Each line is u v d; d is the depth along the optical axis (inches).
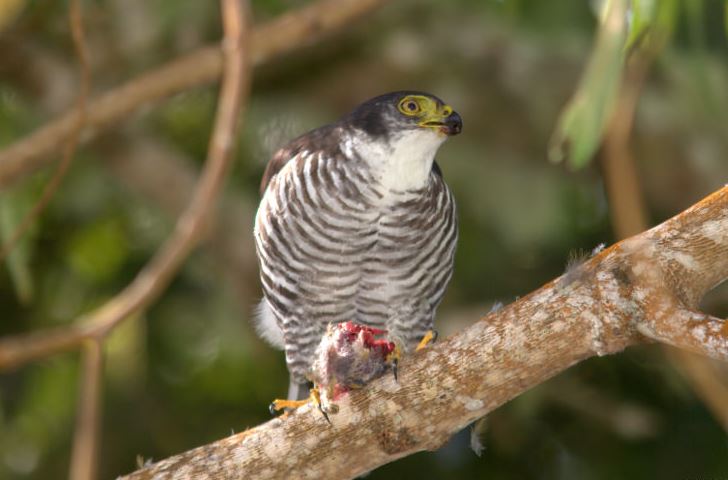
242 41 268.5
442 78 466.3
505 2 426.3
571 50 457.7
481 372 228.4
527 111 458.6
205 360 463.8
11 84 442.6
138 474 243.3
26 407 442.9
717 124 418.3
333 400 238.7
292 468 240.8
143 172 450.3
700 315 210.4
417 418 234.4
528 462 438.0
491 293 456.4
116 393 437.1
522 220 455.2
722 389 276.1
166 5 423.8
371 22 459.5
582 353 223.0
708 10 381.4
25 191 379.6
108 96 334.3
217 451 243.8
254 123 472.7
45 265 470.3
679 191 454.0
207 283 459.2
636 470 428.1
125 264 475.5
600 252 223.8
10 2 415.5
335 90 471.8
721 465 419.8
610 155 265.1
